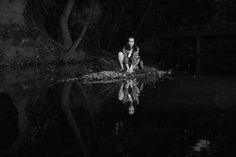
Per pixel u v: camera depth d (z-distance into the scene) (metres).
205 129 2.60
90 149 2.08
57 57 17.22
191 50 27.67
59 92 5.57
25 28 17.25
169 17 30.02
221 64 16.28
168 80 8.02
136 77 8.95
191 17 29.73
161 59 20.39
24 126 2.96
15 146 2.26
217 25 22.23
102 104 4.14
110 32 24.66
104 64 12.77
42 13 21.16
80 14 22.38
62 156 1.95
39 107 4.03
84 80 8.03
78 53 18.77
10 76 9.29
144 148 2.06
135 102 4.25
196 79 8.37
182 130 2.57
